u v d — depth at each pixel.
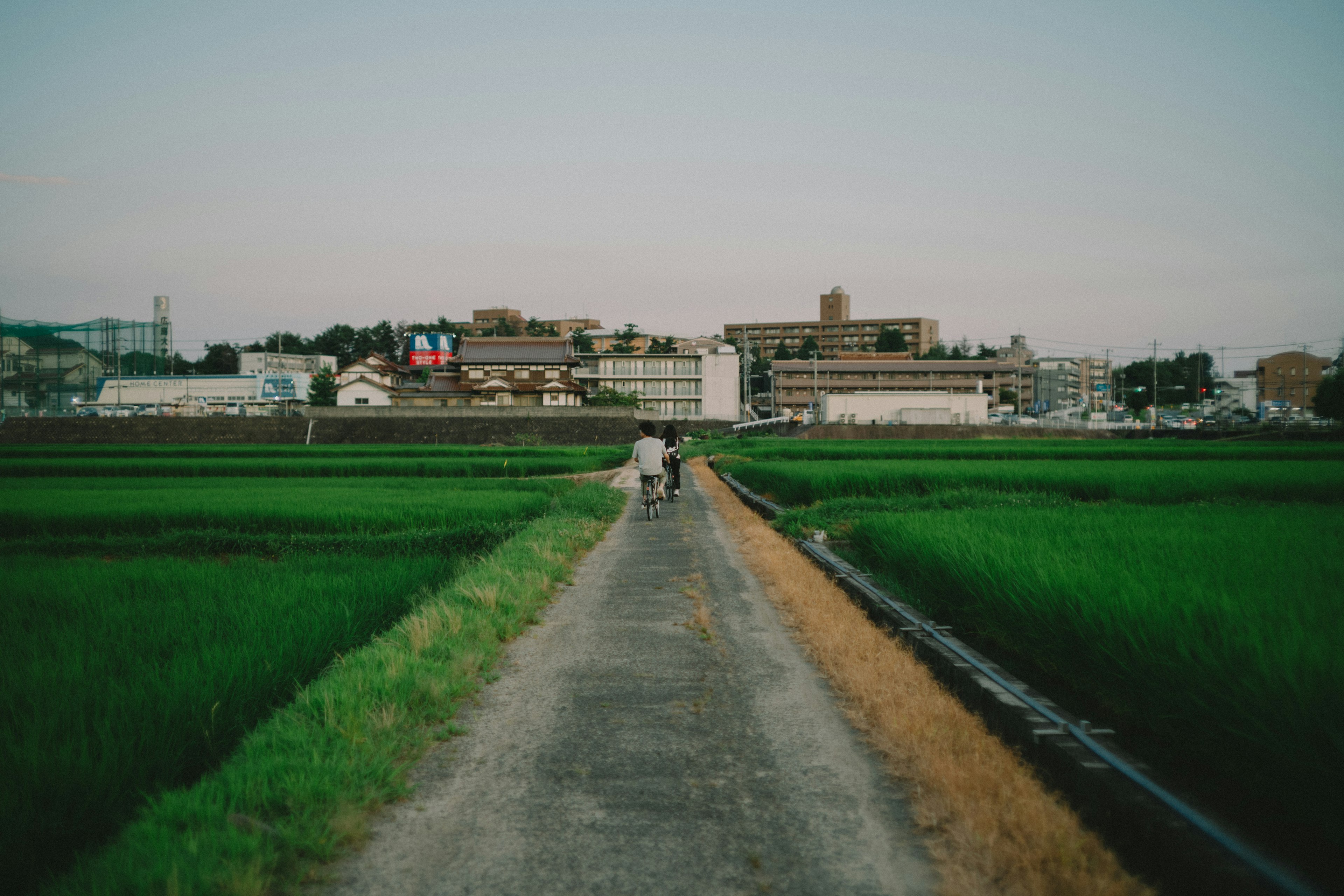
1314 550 5.97
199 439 63.97
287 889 2.64
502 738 4.08
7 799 2.84
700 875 2.74
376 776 3.39
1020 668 5.14
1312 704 2.59
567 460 32.66
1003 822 2.91
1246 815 3.06
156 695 3.83
